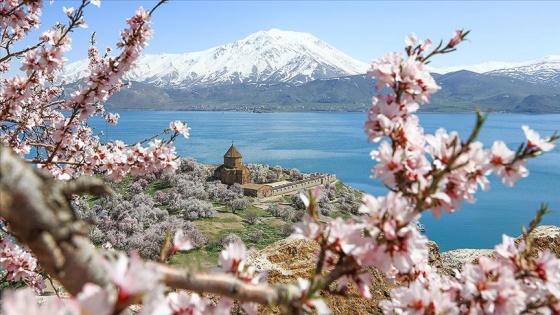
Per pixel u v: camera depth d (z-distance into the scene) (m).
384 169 2.76
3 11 6.77
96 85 6.36
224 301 2.39
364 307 6.23
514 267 2.95
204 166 94.56
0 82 7.54
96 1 6.10
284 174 102.19
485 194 98.50
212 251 48.28
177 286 2.03
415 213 2.45
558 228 7.61
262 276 2.63
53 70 6.51
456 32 3.04
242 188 79.69
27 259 5.86
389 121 2.80
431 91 2.99
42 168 6.28
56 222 1.61
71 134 7.01
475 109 2.40
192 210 62.44
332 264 2.61
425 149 2.88
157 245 46.00
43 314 1.12
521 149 2.75
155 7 6.26
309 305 2.25
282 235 58.59
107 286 1.71
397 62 2.96
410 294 2.65
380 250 2.37
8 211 1.56
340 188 93.31
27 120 7.52
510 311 2.67
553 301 2.82
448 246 64.38
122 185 71.00
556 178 119.88
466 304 2.84
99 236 47.06
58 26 6.27
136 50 6.36
